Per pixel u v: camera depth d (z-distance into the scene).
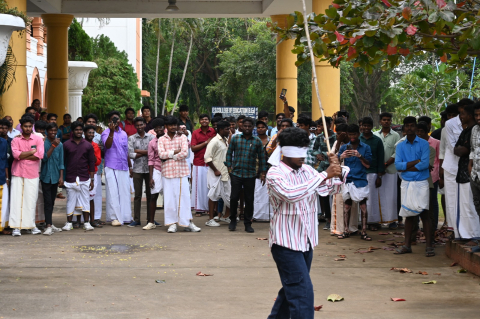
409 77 24.69
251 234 9.96
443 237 9.69
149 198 10.98
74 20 24.11
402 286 6.52
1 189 9.55
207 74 47.31
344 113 11.61
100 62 27.89
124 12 16.91
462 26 6.17
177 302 5.79
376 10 6.17
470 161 7.30
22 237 9.44
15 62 12.67
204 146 12.20
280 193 4.43
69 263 7.48
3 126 9.52
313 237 4.63
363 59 7.09
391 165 10.52
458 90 24.06
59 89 17.44
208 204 12.19
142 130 11.01
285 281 4.57
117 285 6.41
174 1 15.28
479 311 5.56
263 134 11.06
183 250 8.45
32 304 5.64
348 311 5.54
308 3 15.45
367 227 10.81
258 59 35.22
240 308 5.59
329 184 4.72
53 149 9.79
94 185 10.67
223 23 41.91
